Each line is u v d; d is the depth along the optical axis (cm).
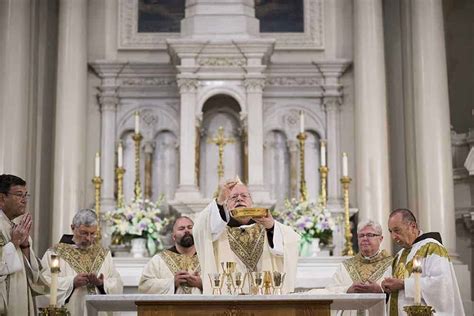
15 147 1694
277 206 1883
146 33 1955
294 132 1909
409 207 1766
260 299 822
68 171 1747
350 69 1931
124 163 1894
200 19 1783
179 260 1270
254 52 1753
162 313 838
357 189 1766
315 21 1961
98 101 1917
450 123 1880
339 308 963
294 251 1017
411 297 1031
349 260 1255
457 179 1805
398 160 1844
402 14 1859
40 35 1870
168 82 1923
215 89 1753
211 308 836
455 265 1611
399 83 1869
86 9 1867
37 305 1095
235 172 1847
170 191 1888
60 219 1722
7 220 1000
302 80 1930
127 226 1631
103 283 1156
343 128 1911
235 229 1034
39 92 1852
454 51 1931
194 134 1731
